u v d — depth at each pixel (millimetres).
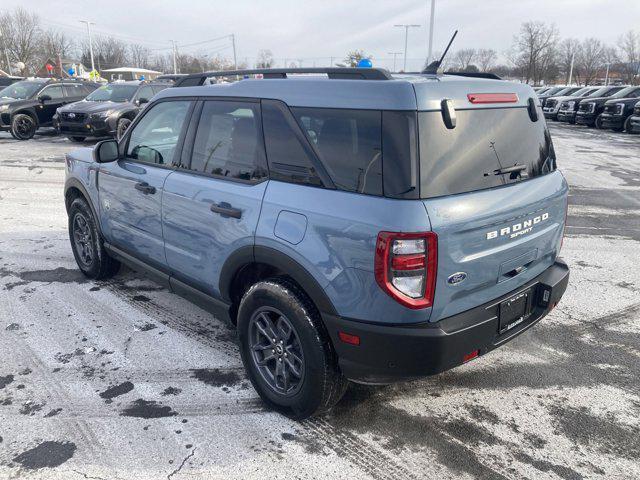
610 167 12109
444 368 2422
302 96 2680
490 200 2490
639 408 3061
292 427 2865
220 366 3467
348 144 2447
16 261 5359
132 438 2752
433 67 3213
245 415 2965
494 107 2645
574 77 72625
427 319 2361
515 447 2725
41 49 73812
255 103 2898
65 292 4609
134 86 15109
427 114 2312
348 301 2412
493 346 2652
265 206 2725
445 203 2307
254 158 2881
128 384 3242
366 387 3250
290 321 2693
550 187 2965
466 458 2643
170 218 3457
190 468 2547
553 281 2977
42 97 15680
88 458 2602
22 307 4297
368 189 2354
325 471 2543
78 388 3189
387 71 2559
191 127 3354
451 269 2348
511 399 3143
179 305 4391
